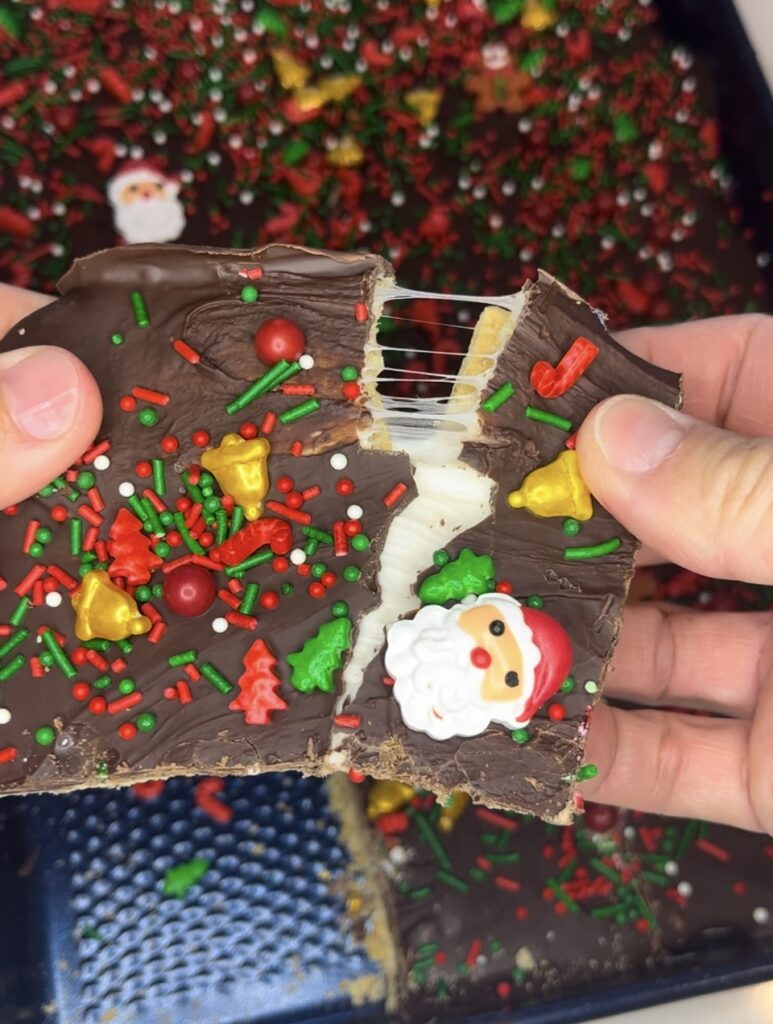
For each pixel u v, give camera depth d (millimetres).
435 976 207
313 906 213
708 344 196
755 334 192
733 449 133
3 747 132
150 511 135
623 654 199
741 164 240
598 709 193
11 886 208
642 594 224
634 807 199
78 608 132
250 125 238
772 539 132
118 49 235
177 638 134
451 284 234
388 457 137
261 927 212
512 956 209
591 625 136
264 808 219
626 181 243
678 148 241
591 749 188
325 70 241
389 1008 205
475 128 243
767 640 196
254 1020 204
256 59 239
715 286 240
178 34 237
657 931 211
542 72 243
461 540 137
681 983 197
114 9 235
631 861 217
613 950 209
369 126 241
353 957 210
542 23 243
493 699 126
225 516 135
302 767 133
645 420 133
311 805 219
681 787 195
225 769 132
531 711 128
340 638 132
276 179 236
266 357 135
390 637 131
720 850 218
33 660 133
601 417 134
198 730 132
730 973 198
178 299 136
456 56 244
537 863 215
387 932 211
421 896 213
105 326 136
